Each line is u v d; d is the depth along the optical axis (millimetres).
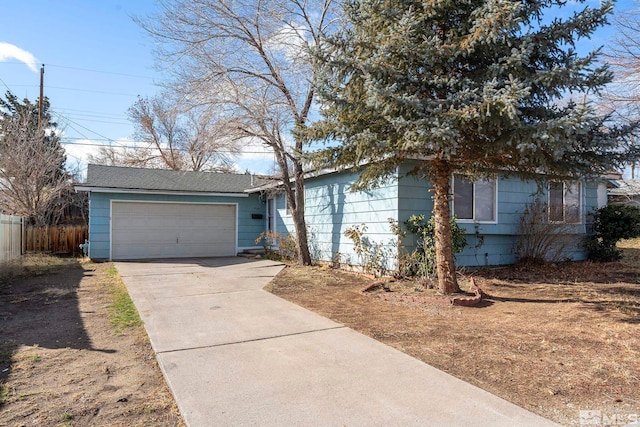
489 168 6914
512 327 5195
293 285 8672
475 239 10258
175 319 5797
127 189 14281
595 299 6684
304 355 4270
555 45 5898
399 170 9203
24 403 3219
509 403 3143
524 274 9547
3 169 16703
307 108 11117
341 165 7070
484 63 6078
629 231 11414
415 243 9328
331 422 2875
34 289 8250
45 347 4625
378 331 5133
